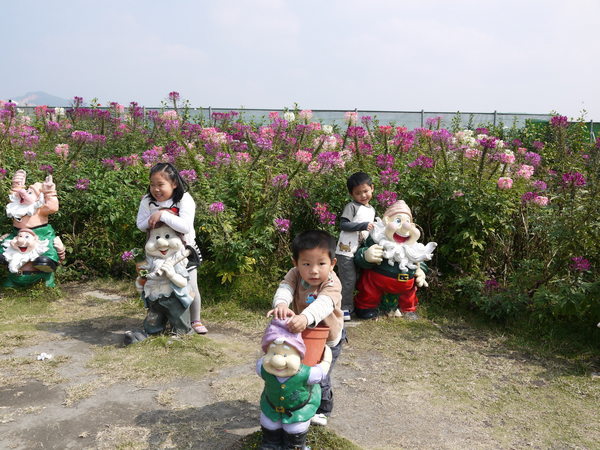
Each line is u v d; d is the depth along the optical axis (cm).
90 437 312
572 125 838
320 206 587
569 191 527
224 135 739
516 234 608
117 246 685
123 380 390
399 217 538
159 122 904
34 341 470
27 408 344
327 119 1253
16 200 590
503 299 540
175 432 318
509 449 319
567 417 360
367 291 551
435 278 597
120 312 561
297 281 305
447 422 349
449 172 626
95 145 820
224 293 596
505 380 417
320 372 273
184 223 460
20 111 1020
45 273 604
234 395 369
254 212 633
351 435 329
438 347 483
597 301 502
